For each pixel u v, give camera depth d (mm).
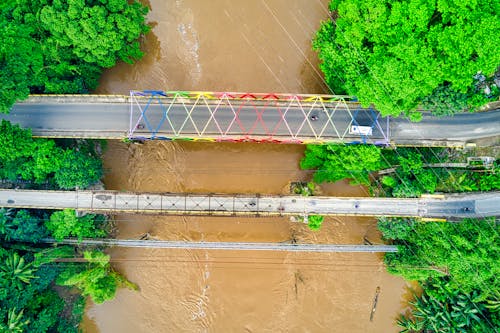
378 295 61719
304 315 61344
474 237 53500
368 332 61500
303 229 61156
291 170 61094
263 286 61156
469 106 54188
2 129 51625
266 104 55969
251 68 60500
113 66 60500
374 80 46844
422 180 55812
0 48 49125
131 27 52531
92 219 58062
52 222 55094
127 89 60875
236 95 56406
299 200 57625
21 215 54688
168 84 61062
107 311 62000
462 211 56344
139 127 55844
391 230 56875
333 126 55625
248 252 61094
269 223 61406
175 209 57438
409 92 45469
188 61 60938
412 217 56812
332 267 61250
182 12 60719
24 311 54219
